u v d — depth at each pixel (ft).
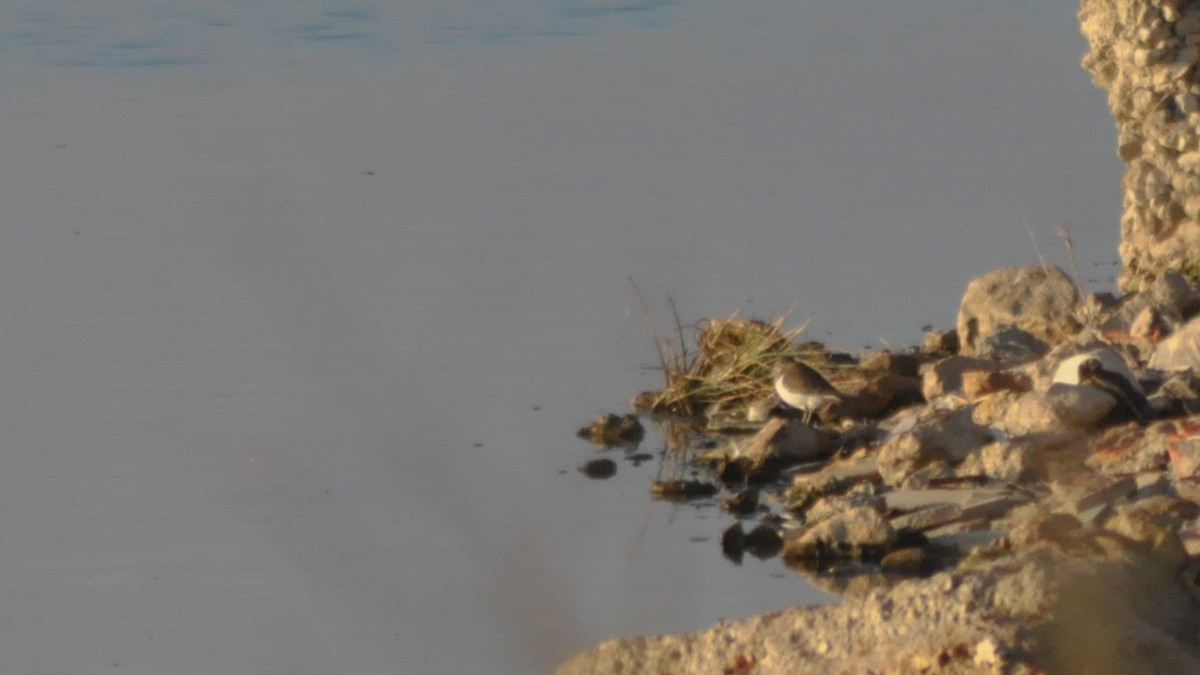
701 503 73.31
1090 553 46.75
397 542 62.80
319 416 84.58
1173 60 90.07
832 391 82.48
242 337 100.58
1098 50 94.07
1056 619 43.09
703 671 46.37
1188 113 90.12
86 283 113.39
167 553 67.62
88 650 58.08
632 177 141.38
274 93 182.70
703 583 62.34
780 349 92.07
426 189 139.23
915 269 110.93
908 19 217.36
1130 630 42.83
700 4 236.63
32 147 156.87
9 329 103.30
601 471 78.28
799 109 167.32
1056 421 71.46
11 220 130.62
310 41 215.31
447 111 172.04
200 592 62.95
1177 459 65.31
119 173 146.00
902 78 180.45
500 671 44.70
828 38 207.00
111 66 198.59
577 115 168.96
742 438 83.05
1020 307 89.71
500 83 186.91
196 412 86.58
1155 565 46.03
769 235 120.67
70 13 232.94
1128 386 72.64
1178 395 73.82
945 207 126.41
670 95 177.27
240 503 71.82
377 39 215.31
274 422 83.92
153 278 114.11
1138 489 63.77
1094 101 163.43
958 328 91.56
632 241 120.16
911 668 43.42
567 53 204.23
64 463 79.92
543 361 95.81
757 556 65.72
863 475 73.31
